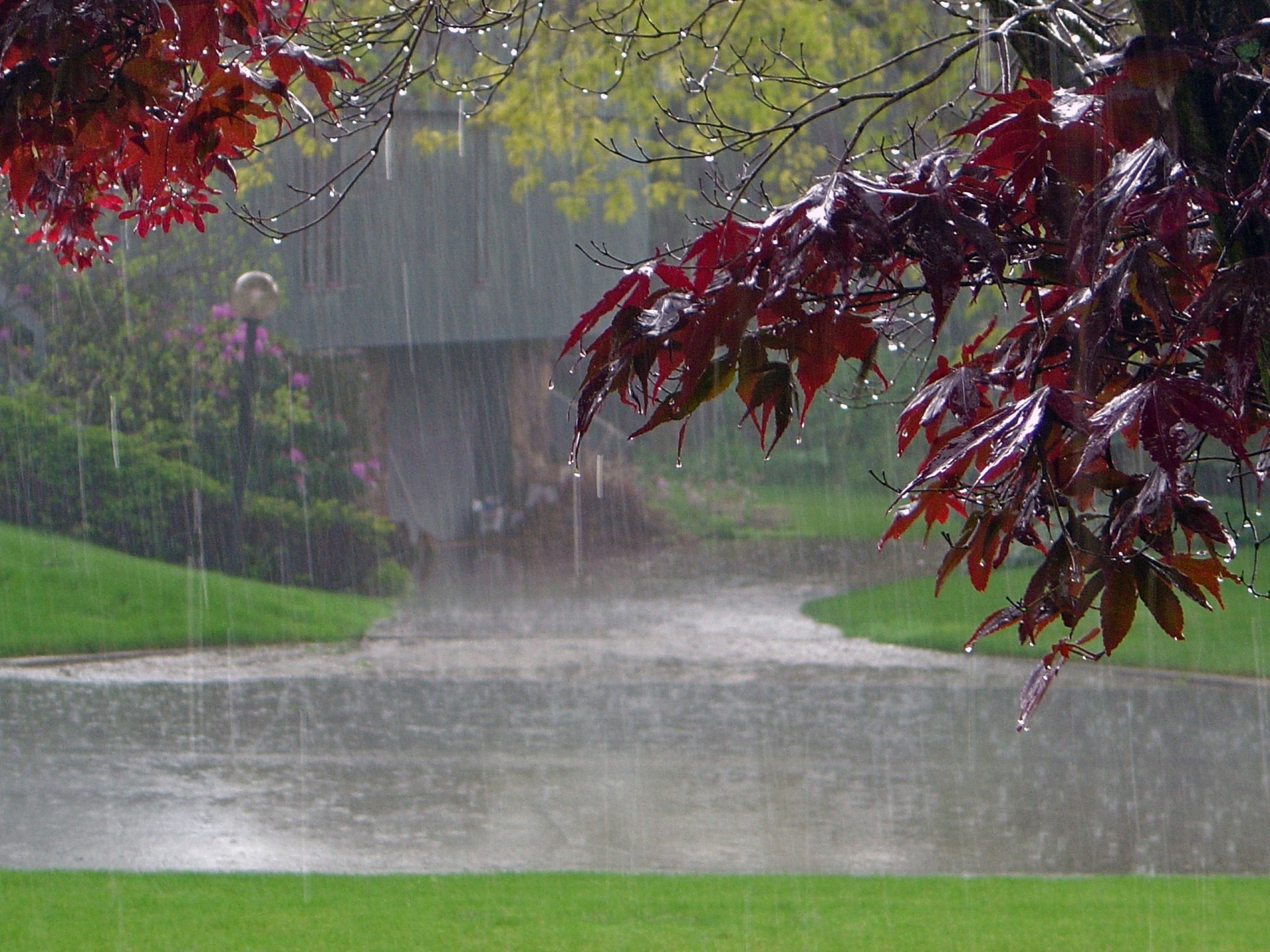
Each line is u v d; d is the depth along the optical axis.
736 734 14.59
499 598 25.95
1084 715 15.55
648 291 3.00
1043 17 4.59
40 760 13.27
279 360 28.56
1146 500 2.60
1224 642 19.25
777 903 8.33
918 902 8.35
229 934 7.61
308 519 26.44
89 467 26.45
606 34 7.77
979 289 2.96
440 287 32.69
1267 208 2.56
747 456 37.84
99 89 3.02
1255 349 2.49
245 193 27.73
